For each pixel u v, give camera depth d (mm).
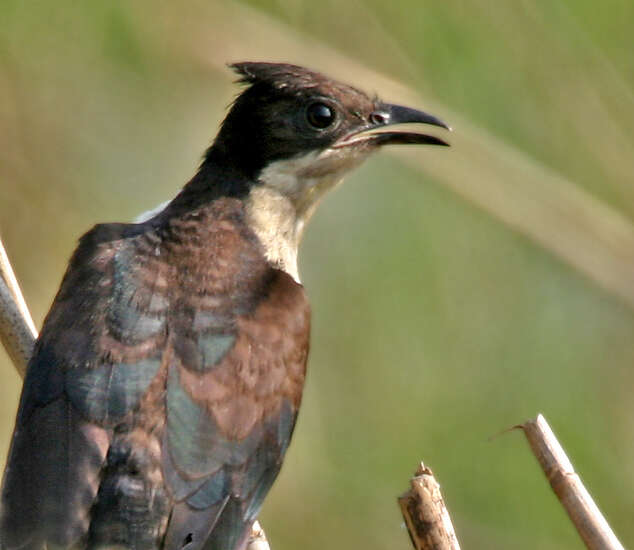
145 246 10367
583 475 14891
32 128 15172
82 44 15141
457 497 14711
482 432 14859
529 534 14609
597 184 14828
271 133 11281
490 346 15023
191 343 9805
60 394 9477
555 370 14992
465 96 14680
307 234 15258
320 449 14852
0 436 14320
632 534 14758
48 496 9156
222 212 10922
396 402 14945
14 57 15148
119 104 15211
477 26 14734
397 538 14711
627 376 14938
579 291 15062
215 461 9578
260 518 14648
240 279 10273
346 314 15094
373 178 15234
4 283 10609
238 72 11453
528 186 14414
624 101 14883
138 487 9281
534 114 14789
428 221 15156
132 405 9477
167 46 14945
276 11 14773
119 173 15266
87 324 9758
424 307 15078
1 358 14578
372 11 14648
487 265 15125
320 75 11477
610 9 14906
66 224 15172
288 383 10055
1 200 15031
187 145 15211
